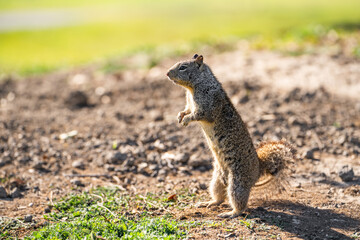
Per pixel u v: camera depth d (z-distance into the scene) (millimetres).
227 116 8312
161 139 12055
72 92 15609
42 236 7152
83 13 57031
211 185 8727
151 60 19547
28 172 10445
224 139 8305
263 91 14789
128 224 7469
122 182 9922
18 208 8695
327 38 19938
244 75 16188
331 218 8031
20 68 23062
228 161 8281
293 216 8062
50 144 11891
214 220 7844
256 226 7543
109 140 12039
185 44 23047
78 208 8508
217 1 62750
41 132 12758
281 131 12219
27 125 13305
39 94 16969
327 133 12148
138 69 19156
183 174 10344
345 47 18406
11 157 11211
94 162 10945
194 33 32250
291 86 14977
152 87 16500
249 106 13836
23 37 37438
